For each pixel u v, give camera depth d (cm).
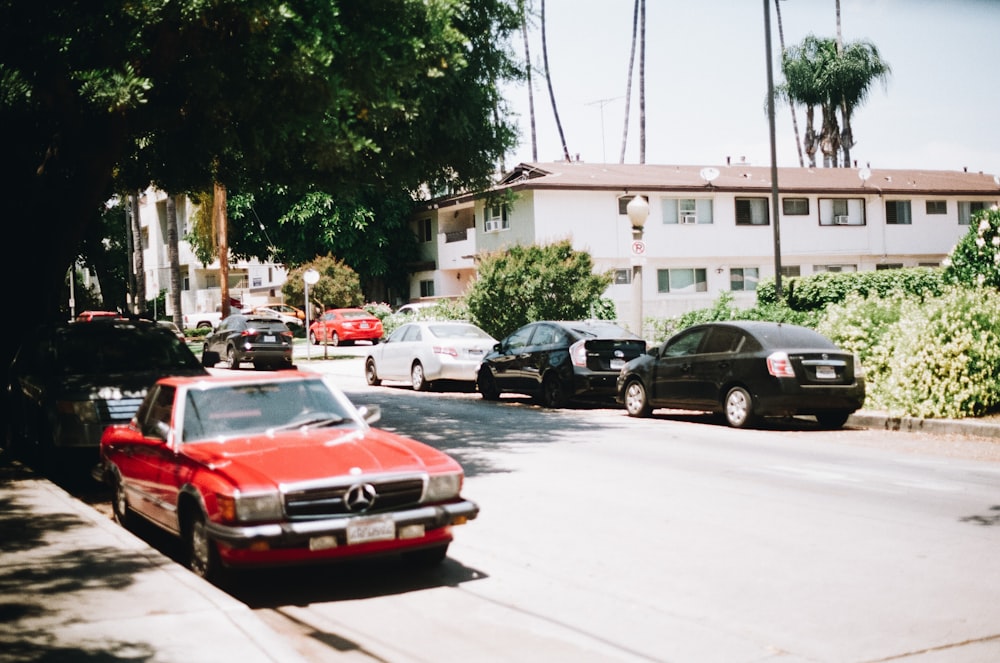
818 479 1014
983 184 4872
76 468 1145
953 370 1426
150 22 976
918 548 721
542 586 646
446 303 3234
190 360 1216
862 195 4422
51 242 1368
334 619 588
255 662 475
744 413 1450
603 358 1773
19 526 786
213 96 1103
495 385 1977
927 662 489
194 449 685
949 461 1135
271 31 1016
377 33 1094
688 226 4062
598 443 1316
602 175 4062
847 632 537
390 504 640
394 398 2061
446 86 1409
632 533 785
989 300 1498
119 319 1255
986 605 581
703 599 605
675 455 1194
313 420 737
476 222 4288
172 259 4666
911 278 3256
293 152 1348
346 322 4144
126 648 493
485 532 801
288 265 4853
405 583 664
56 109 1062
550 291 2466
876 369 1625
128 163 1581
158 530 854
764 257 4241
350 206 4578
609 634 546
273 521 605
